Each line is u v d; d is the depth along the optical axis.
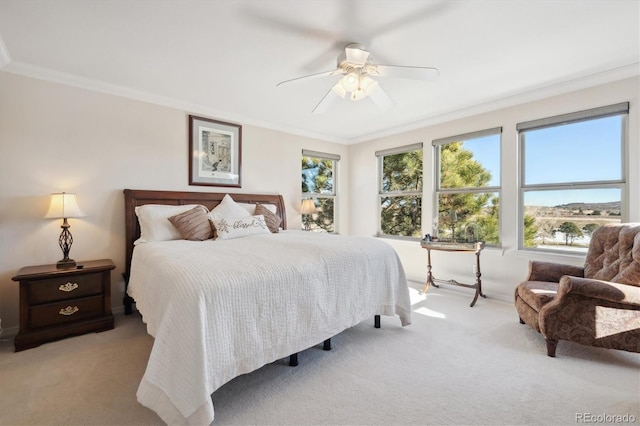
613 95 2.62
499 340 2.33
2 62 2.35
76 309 2.42
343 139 5.14
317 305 1.94
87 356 2.08
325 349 2.19
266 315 1.67
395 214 4.63
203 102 3.37
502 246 3.37
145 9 1.75
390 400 1.61
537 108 3.08
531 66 2.51
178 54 2.29
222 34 2.02
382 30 1.97
